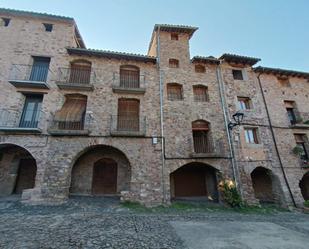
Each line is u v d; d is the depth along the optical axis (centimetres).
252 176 1402
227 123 1291
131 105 1295
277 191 1240
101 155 1224
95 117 1151
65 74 1212
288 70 1539
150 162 1114
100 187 1191
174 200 1201
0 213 768
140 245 485
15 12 1266
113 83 1256
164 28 1473
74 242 487
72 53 1266
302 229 714
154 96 1282
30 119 1125
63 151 1047
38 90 1137
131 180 1062
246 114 1352
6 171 1121
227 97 1370
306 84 1622
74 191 1131
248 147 1263
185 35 1523
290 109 1547
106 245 476
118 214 814
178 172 1347
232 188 1098
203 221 770
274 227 718
